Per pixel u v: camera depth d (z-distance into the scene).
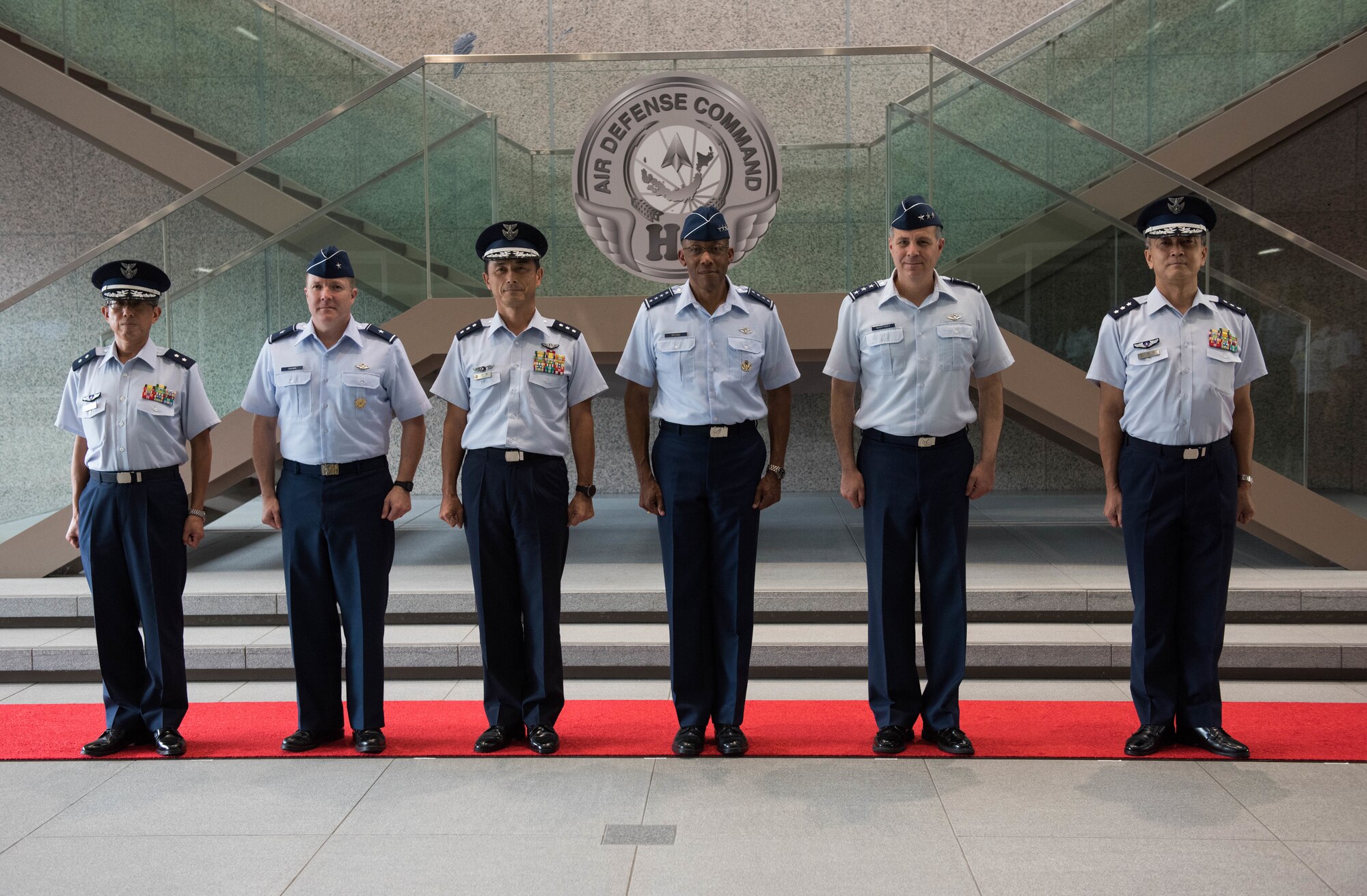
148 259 4.80
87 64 6.15
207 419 3.29
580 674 3.92
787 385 3.19
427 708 3.58
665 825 2.56
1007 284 4.66
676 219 4.72
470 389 3.15
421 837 2.51
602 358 4.85
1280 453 4.61
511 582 3.16
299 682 3.16
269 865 2.37
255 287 4.80
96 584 3.15
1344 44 5.82
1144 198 4.59
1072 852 2.37
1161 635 3.04
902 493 3.03
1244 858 2.33
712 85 4.66
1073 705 3.51
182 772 2.98
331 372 3.11
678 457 3.06
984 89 4.61
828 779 2.85
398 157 4.82
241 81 6.24
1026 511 6.55
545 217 4.76
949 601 3.06
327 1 7.76
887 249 4.66
